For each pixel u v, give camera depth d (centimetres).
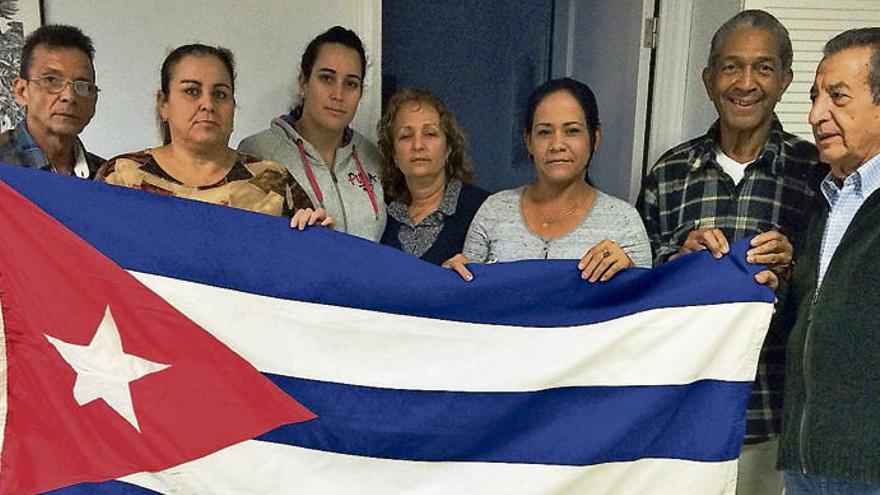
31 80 193
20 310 159
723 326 161
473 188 215
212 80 173
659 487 161
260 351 160
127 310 159
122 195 162
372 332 163
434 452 160
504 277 167
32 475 157
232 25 248
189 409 158
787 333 168
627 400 161
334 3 252
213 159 179
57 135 198
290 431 159
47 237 159
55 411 158
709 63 200
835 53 142
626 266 166
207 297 161
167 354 159
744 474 198
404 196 223
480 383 162
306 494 157
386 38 295
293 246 165
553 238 184
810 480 150
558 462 160
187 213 163
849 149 142
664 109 273
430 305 165
